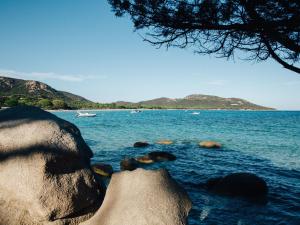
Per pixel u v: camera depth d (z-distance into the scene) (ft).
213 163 53.06
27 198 13.50
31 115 17.53
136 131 123.44
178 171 45.62
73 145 15.72
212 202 30.71
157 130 130.72
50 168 14.16
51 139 15.23
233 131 131.23
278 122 228.02
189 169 47.24
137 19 17.02
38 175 13.74
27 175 13.74
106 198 14.51
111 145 76.07
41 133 15.35
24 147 14.66
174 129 138.62
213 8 14.75
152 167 47.98
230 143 85.66
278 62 15.30
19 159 14.25
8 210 13.61
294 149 73.36
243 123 206.18
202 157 59.16
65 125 17.56
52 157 14.38
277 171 47.52
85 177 15.44
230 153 65.31
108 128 140.15
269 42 15.99
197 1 15.19
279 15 14.30
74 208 14.20
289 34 14.43
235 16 14.90
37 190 13.48
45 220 13.51
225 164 52.49
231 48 17.08
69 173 14.85
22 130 15.56
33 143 14.76
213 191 33.99
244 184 32.81
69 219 14.17
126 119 247.70
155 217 12.00
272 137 105.19
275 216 27.40
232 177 34.09
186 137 101.86
